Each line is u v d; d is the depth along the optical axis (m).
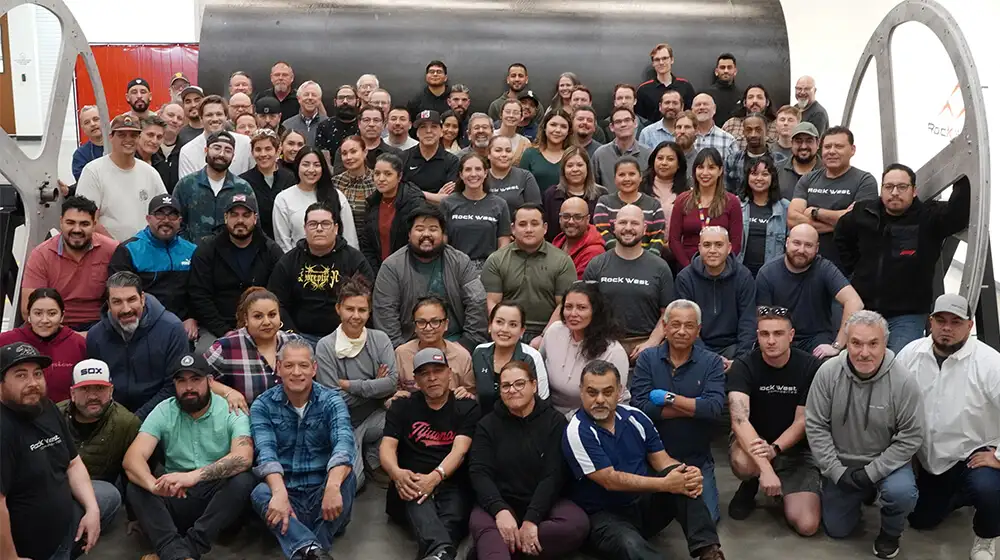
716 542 4.23
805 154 6.54
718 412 4.72
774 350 4.74
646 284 5.48
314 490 4.50
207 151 5.93
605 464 4.33
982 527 4.46
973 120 5.52
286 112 8.51
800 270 5.50
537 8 9.15
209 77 8.80
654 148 7.09
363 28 8.93
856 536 4.69
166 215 5.46
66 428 4.11
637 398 4.84
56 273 5.46
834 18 11.29
